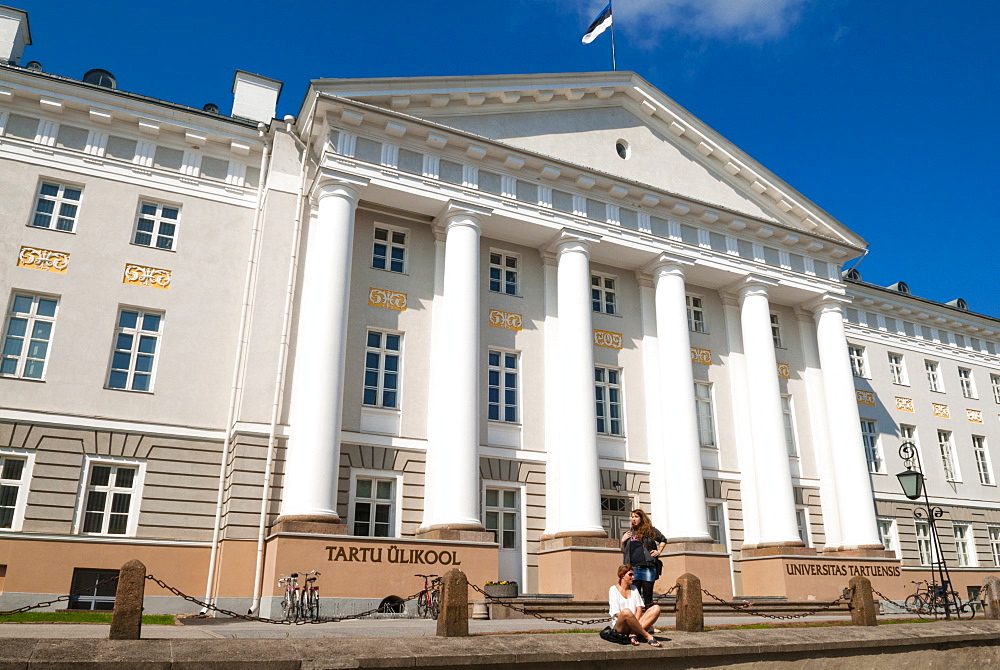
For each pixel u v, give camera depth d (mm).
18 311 19172
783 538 24219
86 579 17797
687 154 27391
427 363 21906
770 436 25234
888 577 25297
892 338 34000
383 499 20281
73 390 18828
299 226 21188
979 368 36531
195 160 21828
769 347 26266
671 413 23953
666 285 25109
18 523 17547
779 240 27953
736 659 11281
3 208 19531
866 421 31703
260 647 8820
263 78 23969
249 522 18391
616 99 26484
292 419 19031
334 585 17500
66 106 20734
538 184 23875
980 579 31359
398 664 9102
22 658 7797
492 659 9594
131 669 8008
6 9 21734
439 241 23031
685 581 12547
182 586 18297
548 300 24141
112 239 20312
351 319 21297
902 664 12859
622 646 10547
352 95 21328
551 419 22922
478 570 18969
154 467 18938
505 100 23969
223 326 20703
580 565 20359
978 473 34031
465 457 19938
